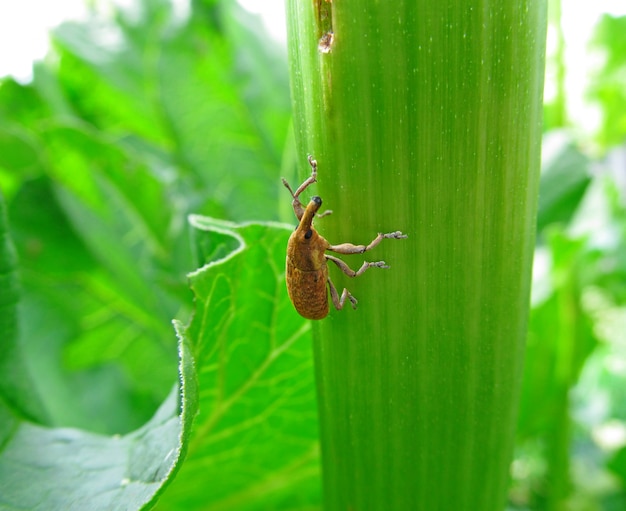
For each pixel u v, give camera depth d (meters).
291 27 0.08
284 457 0.11
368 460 0.08
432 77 0.07
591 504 0.17
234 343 0.09
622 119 0.21
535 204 0.08
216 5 0.21
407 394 0.08
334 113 0.07
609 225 0.19
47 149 0.16
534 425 0.16
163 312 0.16
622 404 0.23
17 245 0.17
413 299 0.08
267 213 0.19
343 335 0.08
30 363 0.16
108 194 0.17
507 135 0.07
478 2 0.07
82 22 0.21
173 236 0.16
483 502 0.08
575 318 0.16
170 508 0.12
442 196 0.07
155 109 0.21
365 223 0.07
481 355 0.08
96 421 0.16
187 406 0.07
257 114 0.20
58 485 0.09
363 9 0.07
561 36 0.18
